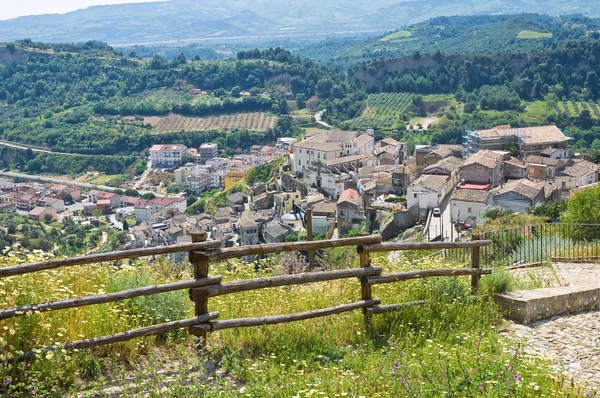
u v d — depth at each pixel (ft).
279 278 32.76
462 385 26.55
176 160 628.28
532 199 203.82
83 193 559.38
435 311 37.52
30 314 27.04
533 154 299.17
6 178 627.87
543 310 40.52
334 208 282.36
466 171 239.30
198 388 25.49
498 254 72.28
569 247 70.74
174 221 371.56
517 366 28.55
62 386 26.91
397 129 551.18
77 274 36.76
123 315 31.53
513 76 641.40
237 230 310.45
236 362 29.14
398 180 269.64
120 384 26.63
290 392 26.27
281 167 413.39
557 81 613.93
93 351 29.43
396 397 26.55
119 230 420.36
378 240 36.11
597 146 437.17
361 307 35.55
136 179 597.93
